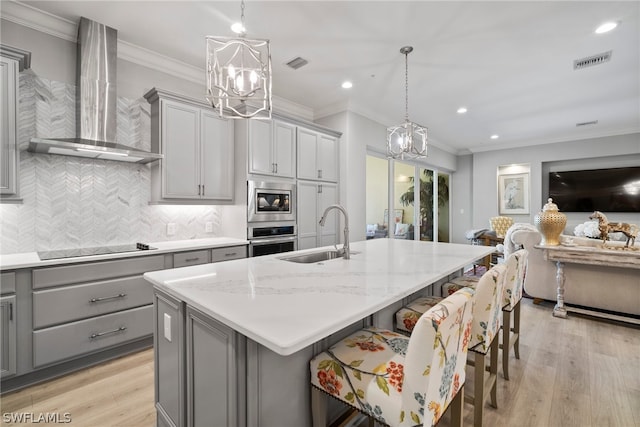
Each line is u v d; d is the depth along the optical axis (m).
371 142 4.92
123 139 2.94
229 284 1.41
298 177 3.95
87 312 2.28
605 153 6.04
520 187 7.04
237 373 1.05
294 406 1.22
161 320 1.52
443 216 7.73
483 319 1.55
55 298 2.15
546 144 6.68
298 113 4.62
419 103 4.51
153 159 2.88
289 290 1.31
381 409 1.00
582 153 6.27
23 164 2.43
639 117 5.16
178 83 3.32
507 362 2.12
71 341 2.21
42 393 2.00
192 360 1.28
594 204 6.29
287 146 3.82
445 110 4.81
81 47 2.52
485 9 2.41
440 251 2.44
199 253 2.94
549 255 3.38
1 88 2.06
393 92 4.09
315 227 4.16
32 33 2.45
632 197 5.93
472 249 2.55
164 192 2.94
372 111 4.80
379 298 1.20
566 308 3.40
